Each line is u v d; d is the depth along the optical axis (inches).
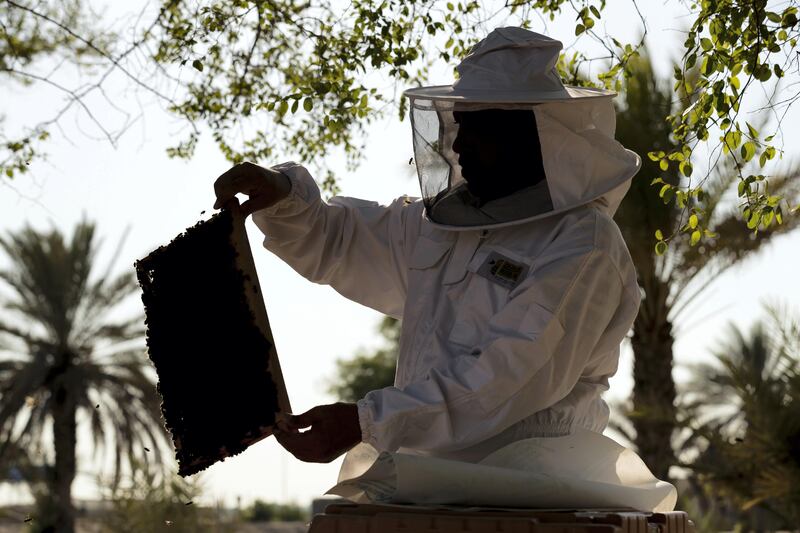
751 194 217.8
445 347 171.2
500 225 168.7
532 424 166.7
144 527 758.5
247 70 299.9
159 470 786.2
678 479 866.1
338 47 257.8
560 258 162.9
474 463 158.4
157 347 163.2
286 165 191.8
